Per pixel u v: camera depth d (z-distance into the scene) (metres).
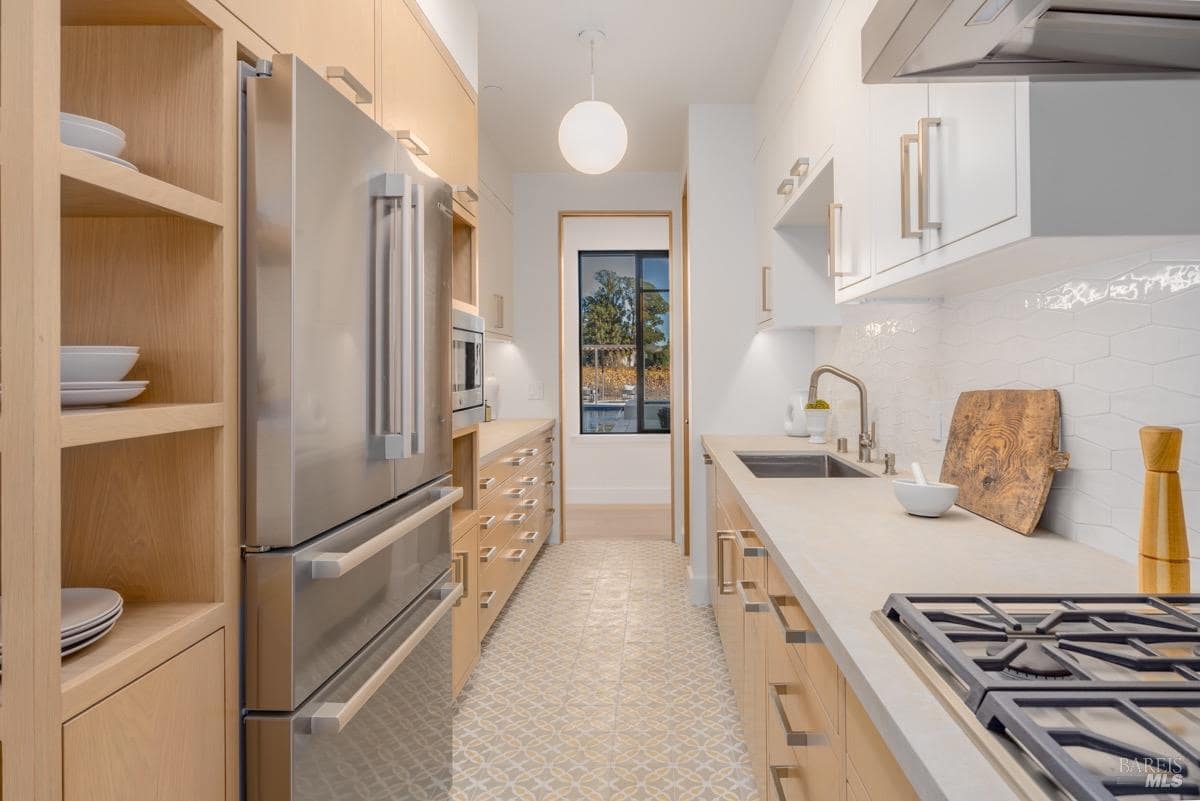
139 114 1.09
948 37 0.91
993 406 1.63
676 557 4.43
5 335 0.74
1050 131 0.98
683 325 4.66
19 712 0.75
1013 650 0.75
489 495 2.86
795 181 2.56
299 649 1.16
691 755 2.11
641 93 3.47
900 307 2.33
